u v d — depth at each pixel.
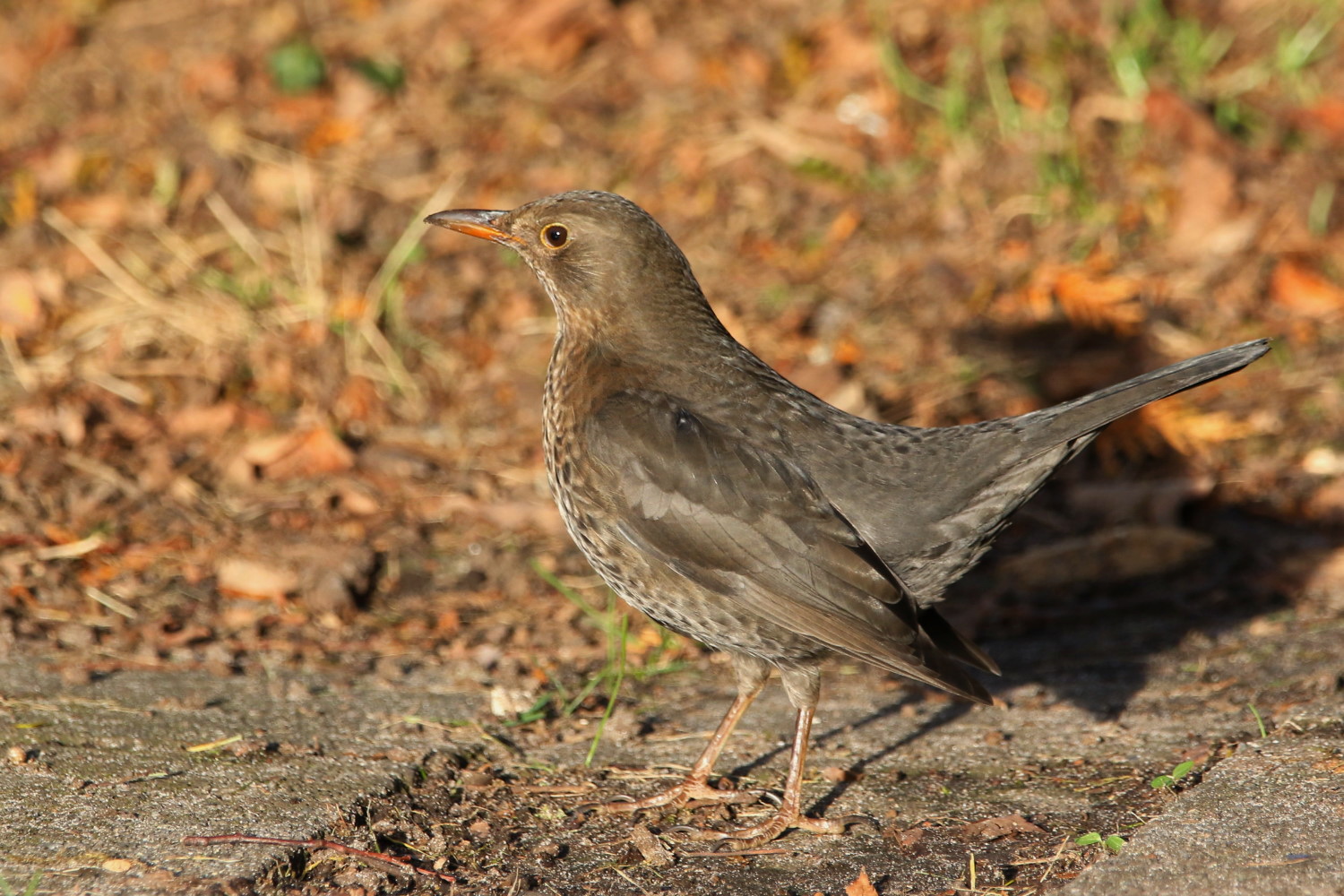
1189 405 12.37
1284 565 10.37
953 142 15.13
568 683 9.27
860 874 6.75
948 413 12.30
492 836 7.25
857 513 7.79
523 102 15.97
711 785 7.89
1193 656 9.28
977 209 14.54
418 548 10.86
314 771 7.67
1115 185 14.70
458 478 11.71
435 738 8.25
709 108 15.76
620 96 16.08
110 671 9.01
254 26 17.17
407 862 6.86
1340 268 13.62
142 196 14.52
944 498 7.73
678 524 7.77
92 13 17.64
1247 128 15.15
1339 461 11.47
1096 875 6.36
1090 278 13.51
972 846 7.05
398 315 13.39
